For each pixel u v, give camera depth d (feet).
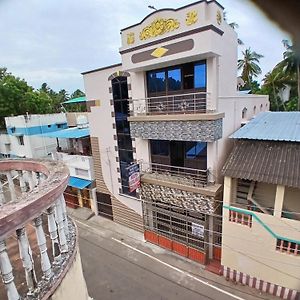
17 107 127.24
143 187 53.01
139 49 45.19
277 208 37.70
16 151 107.14
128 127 57.31
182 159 50.16
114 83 56.65
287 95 117.91
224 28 42.37
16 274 15.74
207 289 44.37
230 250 43.96
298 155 39.34
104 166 66.39
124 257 54.65
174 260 52.19
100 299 44.34
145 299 43.68
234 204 42.32
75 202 79.82
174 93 47.50
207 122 40.91
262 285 42.24
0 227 10.87
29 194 13.61
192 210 47.21
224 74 45.27
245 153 42.73
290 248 38.29
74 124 106.22
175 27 40.14
